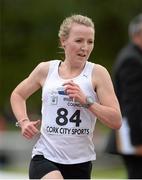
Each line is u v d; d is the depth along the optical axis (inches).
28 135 440.8
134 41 606.5
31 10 2175.2
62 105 437.1
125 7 2085.4
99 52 2114.9
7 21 2181.3
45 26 2158.0
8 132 1595.7
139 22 604.1
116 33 2113.7
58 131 438.3
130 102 589.9
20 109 452.8
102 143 1441.9
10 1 2185.0
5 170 1125.7
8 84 2175.2
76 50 437.1
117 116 429.4
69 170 443.5
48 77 446.0
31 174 444.8
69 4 2062.0
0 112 2085.4
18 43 2188.7
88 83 436.1
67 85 427.5
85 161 442.9
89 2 2070.6
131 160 602.2
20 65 2182.6
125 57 598.2
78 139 439.2
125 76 593.6
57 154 439.8
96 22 2085.4
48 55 2160.4
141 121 590.9
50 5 2127.2
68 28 440.5
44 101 443.2
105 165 1342.3
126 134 595.2
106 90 435.2
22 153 1412.4
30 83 453.7
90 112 437.4
